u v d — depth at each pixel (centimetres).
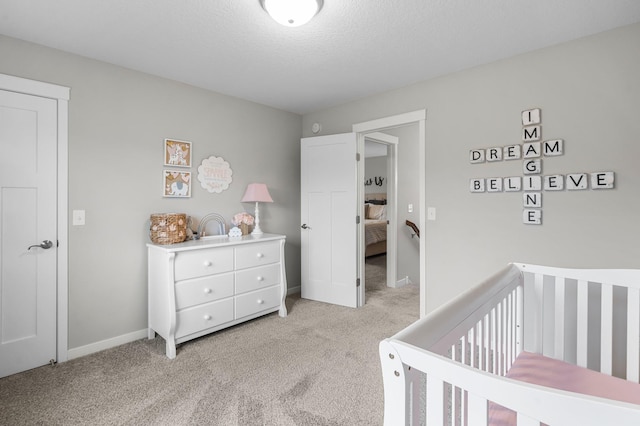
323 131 371
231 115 324
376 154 740
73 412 168
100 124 240
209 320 255
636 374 144
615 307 195
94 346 239
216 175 312
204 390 188
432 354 76
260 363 220
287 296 379
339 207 345
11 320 207
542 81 222
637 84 188
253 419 163
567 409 60
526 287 225
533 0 169
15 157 207
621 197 194
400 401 79
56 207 223
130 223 256
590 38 204
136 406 174
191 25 194
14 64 206
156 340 259
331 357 228
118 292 251
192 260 244
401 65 251
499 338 138
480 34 204
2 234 204
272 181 367
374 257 650
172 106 280
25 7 175
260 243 293
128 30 199
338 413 168
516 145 231
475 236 254
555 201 217
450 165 267
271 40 212
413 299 367
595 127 202
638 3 170
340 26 195
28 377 203
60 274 224
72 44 216
